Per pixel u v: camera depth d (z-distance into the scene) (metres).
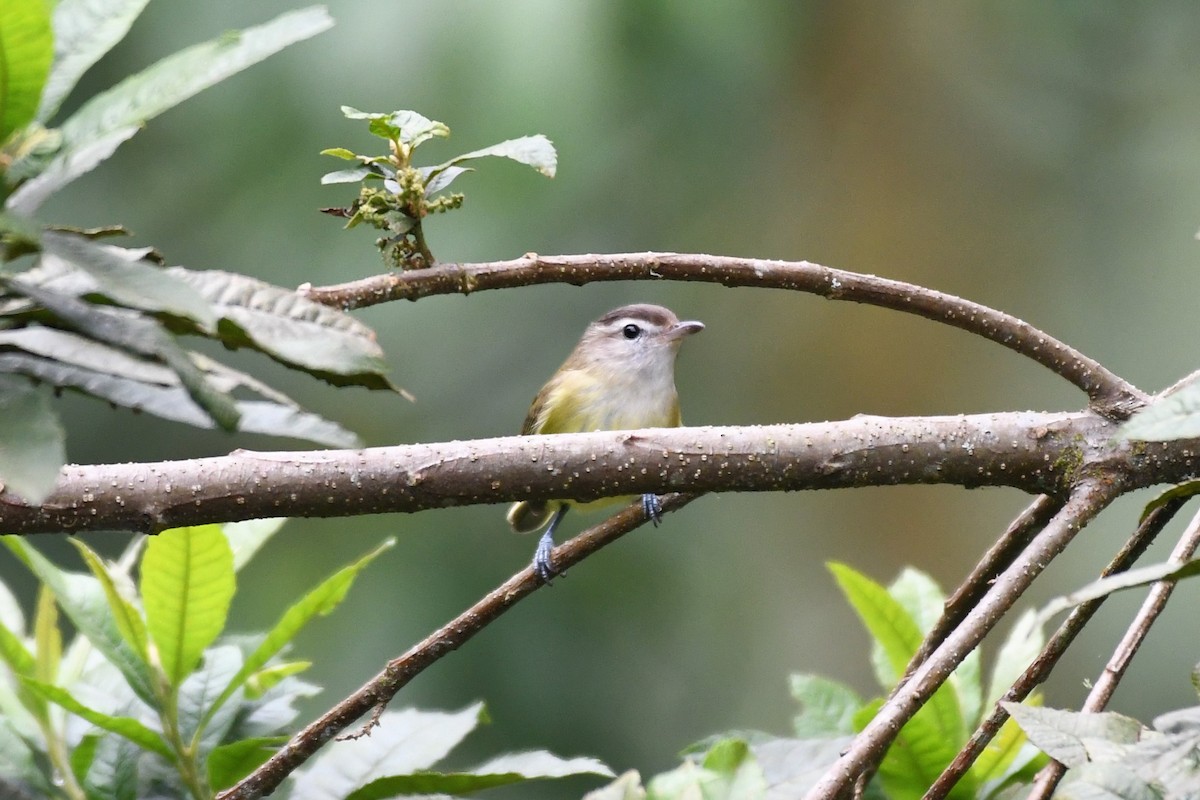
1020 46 15.26
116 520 4.04
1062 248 15.26
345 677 11.77
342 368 3.14
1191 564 3.24
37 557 4.64
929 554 14.72
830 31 15.09
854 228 15.12
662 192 14.40
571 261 4.89
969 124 15.40
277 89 11.52
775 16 13.27
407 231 4.75
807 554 14.37
